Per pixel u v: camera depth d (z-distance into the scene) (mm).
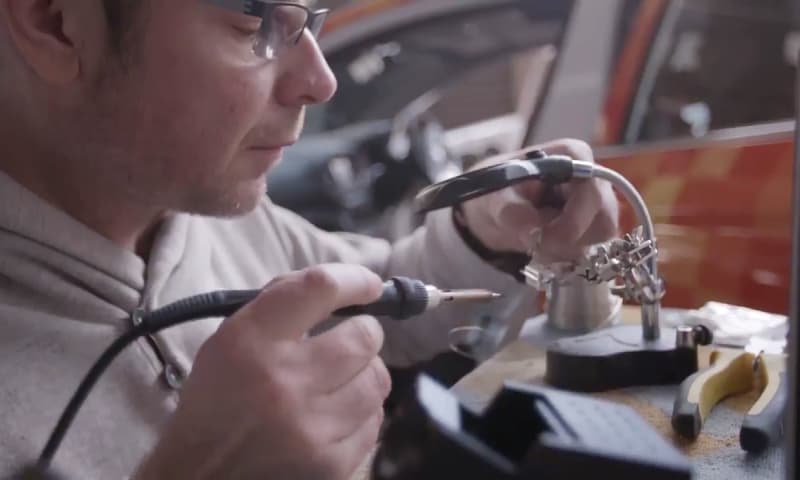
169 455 568
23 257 741
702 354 862
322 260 1096
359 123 2910
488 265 1030
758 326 936
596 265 909
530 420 435
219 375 556
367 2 2619
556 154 923
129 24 681
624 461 397
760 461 663
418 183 2926
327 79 743
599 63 1877
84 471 707
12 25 692
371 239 1225
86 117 722
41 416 701
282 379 562
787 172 1506
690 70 1844
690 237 1609
